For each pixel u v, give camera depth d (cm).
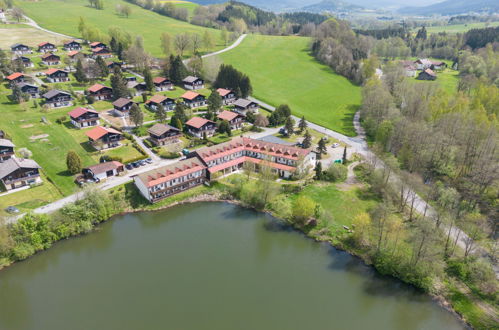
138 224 8919
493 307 6438
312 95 19950
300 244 8350
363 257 7800
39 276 7219
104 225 8781
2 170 9419
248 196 9844
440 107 13550
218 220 9194
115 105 14912
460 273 7088
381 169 10294
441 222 8088
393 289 6988
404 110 14900
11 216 8050
